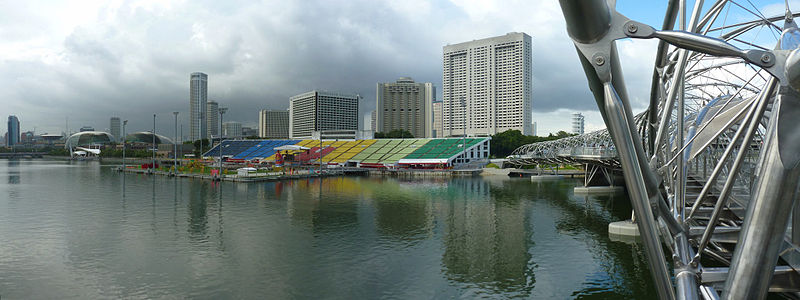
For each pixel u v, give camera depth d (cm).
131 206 4669
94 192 5938
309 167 10931
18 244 2908
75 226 3538
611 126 787
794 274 1332
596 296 2045
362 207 4722
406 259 2644
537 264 2562
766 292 807
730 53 716
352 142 14175
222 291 2059
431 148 11925
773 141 765
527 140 14738
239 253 2742
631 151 789
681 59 1177
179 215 4119
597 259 2670
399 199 5409
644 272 2408
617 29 735
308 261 2581
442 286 2170
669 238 1448
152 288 2088
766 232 779
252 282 2192
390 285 2175
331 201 5194
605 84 771
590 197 5678
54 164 15000
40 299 1923
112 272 2325
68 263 2477
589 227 3669
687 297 998
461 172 9938
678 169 1492
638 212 841
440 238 3222
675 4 998
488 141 12081
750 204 812
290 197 5550
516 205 4925
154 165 10006
